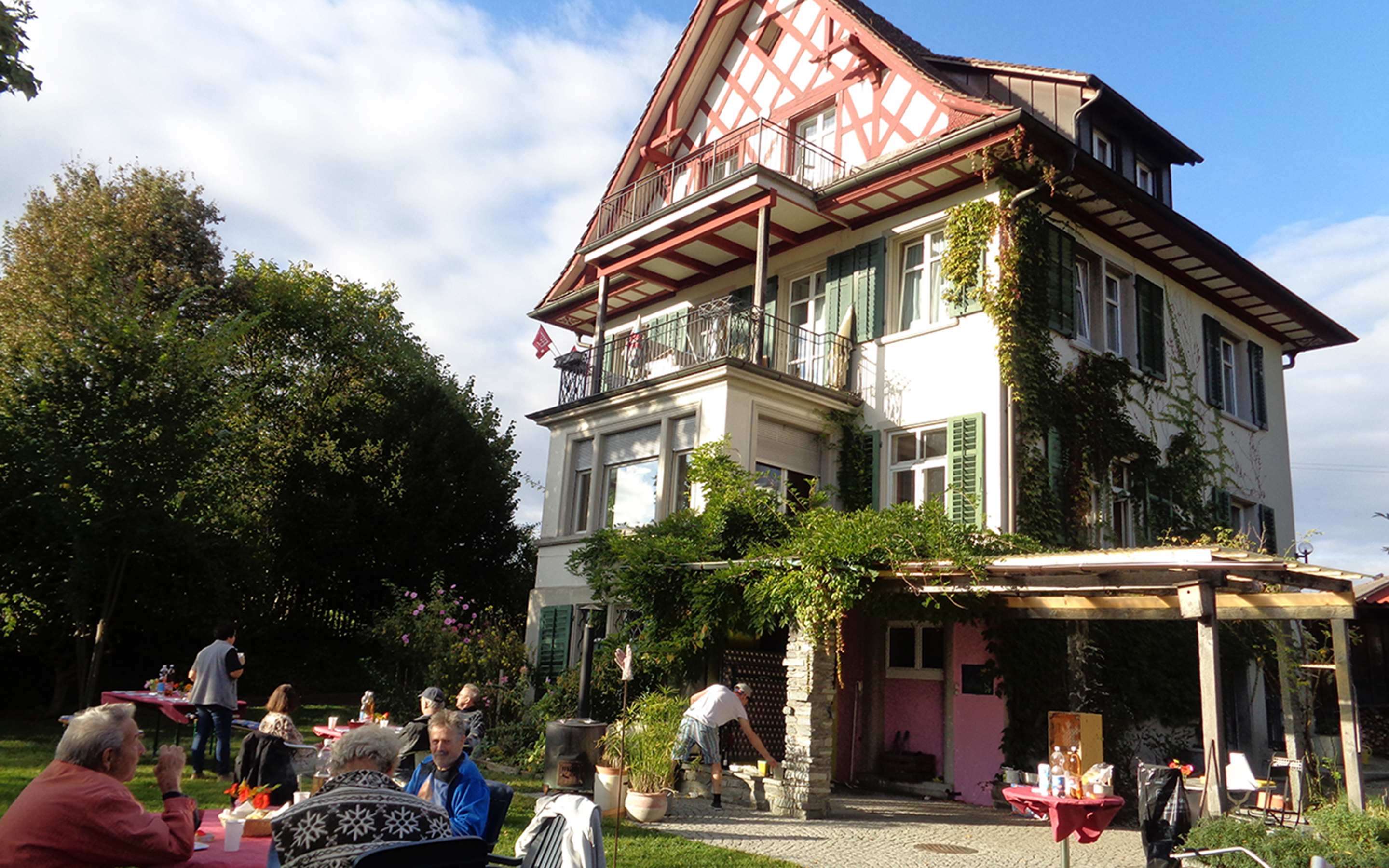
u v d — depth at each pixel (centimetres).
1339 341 2053
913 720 1327
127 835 388
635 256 1819
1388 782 1392
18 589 1380
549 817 472
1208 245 1639
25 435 1362
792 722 1037
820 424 1567
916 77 1592
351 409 2325
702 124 2027
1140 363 1594
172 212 2419
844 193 1590
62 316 2106
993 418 1377
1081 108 1553
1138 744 1337
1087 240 1555
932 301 1539
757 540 1274
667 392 1566
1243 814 923
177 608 1471
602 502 1691
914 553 1016
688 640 1248
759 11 1945
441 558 2214
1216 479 1709
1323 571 828
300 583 2125
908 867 765
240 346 2445
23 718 1494
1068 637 1276
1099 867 803
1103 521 1441
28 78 930
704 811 1010
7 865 378
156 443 1395
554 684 1490
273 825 372
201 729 1013
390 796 382
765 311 1738
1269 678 1628
